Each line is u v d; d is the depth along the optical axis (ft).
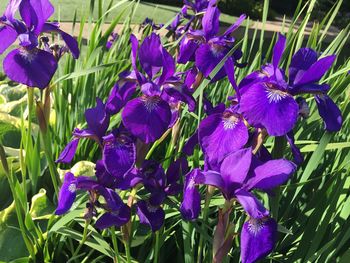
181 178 1.12
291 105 1.00
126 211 1.00
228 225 0.98
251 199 0.90
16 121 1.75
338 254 1.36
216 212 1.49
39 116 1.24
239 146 1.01
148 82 1.06
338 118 1.09
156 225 1.06
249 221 0.91
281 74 1.05
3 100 2.06
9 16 1.23
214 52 1.40
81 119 1.74
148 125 1.02
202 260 1.33
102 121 1.07
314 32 1.83
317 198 1.33
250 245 0.88
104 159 0.99
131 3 1.74
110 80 1.74
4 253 1.37
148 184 1.04
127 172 0.99
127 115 1.02
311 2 1.71
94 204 1.02
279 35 1.05
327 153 1.60
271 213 1.24
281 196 1.46
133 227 1.29
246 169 0.92
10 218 1.40
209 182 0.93
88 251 1.40
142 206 1.07
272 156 1.13
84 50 4.22
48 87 1.26
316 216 1.25
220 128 1.04
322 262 1.24
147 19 2.44
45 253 1.32
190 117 1.63
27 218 1.30
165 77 1.11
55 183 1.31
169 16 9.14
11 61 1.17
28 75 1.17
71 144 1.11
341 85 1.39
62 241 1.34
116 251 1.09
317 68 1.03
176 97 1.11
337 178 1.25
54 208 1.46
